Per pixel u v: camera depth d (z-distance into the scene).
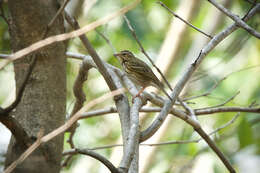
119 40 17.14
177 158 15.56
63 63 7.04
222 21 18.23
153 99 8.35
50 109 6.73
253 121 15.02
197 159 15.01
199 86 15.28
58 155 6.64
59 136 6.74
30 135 6.44
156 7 17.98
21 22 6.72
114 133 17.62
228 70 16.45
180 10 17.48
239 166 15.23
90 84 16.86
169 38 17.19
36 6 6.67
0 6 6.54
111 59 16.19
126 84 8.66
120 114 7.56
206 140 8.60
